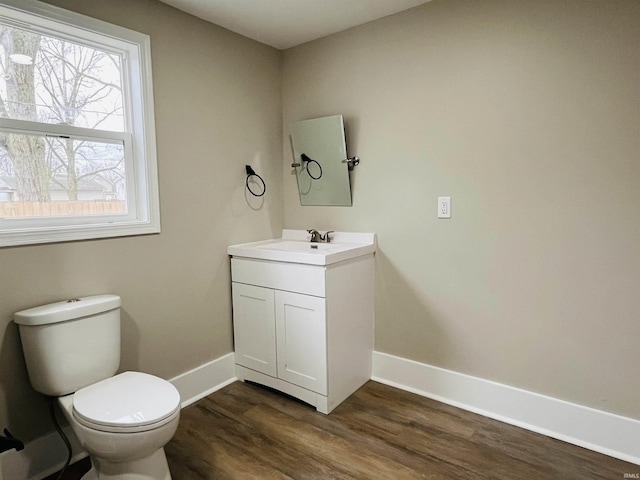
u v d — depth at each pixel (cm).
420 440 194
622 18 167
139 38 199
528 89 191
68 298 180
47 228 173
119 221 203
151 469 150
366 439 195
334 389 222
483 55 202
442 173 221
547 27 184
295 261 218
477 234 212
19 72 170
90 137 191
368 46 241
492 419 211
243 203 262
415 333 240
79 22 176
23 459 169
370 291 251
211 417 216
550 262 193
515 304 204
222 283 252
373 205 250
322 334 213
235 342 258
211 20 232
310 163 270
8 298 163
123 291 201
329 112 263
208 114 237
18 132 169
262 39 263
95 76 194
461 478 168
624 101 169
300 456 183
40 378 160
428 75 221
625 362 179
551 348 196
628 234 173
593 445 188
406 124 231
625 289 176
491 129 203
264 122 274
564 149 184
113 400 151
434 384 234
